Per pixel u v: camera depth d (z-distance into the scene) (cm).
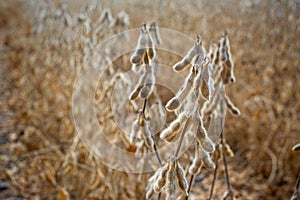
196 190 394
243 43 477
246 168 444
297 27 464
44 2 606
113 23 332
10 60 730
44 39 545
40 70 525
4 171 405
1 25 1291
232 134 486
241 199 383
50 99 495
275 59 463
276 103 435
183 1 580
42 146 441
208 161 184
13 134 501
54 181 352
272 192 402
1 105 603
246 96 459
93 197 336
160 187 170
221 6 523
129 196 329
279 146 433
